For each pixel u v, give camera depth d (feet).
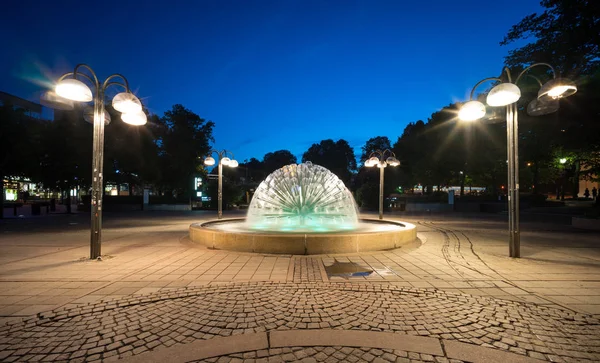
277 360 9.53
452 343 10.62
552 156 78.18
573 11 49.85
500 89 22.20
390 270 21.17
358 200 111.14
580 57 51.29
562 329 11.76
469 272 20.57
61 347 10.41
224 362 9.44
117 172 94.79
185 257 25.38
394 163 56.13
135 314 13.28
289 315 13.16
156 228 48.75
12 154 59.00
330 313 13.37
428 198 105.91
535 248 29.71
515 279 18.84
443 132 104.99
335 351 10.11
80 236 38.34
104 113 26.04
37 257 25.48
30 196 147.64
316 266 22.29
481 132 88.74
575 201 121.39
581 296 15.62
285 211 37.22
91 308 13.96
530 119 57.16
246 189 144.66
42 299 15.16
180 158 103.09
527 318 12.82
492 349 10.21
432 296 15.61
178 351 10.08
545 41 55.42
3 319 12.75
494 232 42.63
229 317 12.94
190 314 13.26
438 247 30.35
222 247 28.37
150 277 19.30
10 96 121.90
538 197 98.43
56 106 24.48
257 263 23.21
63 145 72.95
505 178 110.32
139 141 90.17
